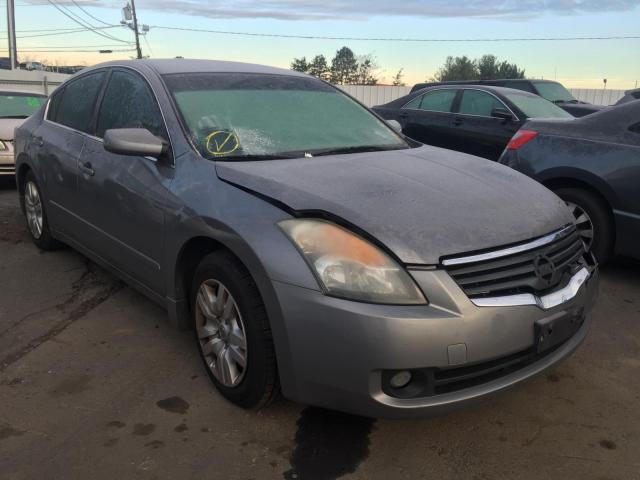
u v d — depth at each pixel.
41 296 4.20
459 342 2.26
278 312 2.40
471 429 2.71
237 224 2.57
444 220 2.46
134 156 3.25
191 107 3.32
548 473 2.42
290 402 2.88
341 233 2.36
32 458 2.45
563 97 11.52
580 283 2.74
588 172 4.57
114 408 2.82
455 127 8.47
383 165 3.05
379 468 2.44
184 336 3.60
